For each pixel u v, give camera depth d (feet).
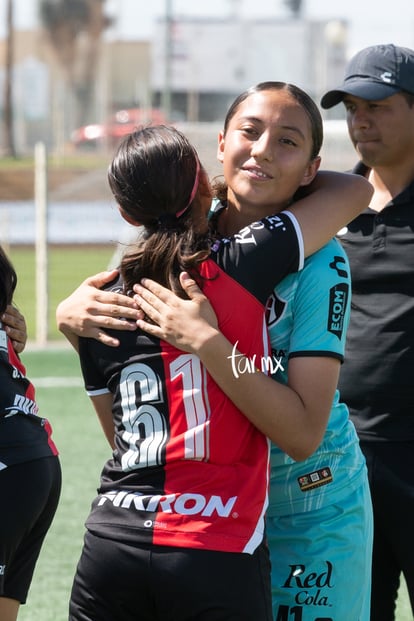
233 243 17.49
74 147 254.47
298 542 19.11
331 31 241.55
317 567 18.99
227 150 18.58
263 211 18.83
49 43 308.60
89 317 17.67
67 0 307.78
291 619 19.06
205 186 18.02
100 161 213.87
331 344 17.58
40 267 77.25
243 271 17.26
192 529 16.37
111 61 324.19
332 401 17.70
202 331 16.72
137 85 283.59
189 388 16.93
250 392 16.72
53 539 36.37
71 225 130.62
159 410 17.06
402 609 30.48
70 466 45.42
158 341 17.24
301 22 267.39
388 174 24.02
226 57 269.64
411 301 22.81
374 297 23.20
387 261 23.04
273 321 17.99
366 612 19.79
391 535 22.76
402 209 23.07
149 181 17.26
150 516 16.60
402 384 22.59
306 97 18.34
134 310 17.43
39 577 32.91
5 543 19.21
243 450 17.07
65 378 64.18
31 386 20.59
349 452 19.51
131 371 17.39
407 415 22.70
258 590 16.56
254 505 16.80
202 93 268.00
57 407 56.65
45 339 76.79
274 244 17.43
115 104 292.20
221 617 16.25
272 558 19.26
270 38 268.62
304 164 18.37
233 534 16.47
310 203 18.37
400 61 23.40
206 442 16.75
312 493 19.10
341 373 23.29
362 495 19.56
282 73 268.00
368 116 23.72
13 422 19.53
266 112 18.04
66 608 30.35
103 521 16.99
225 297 17.19
